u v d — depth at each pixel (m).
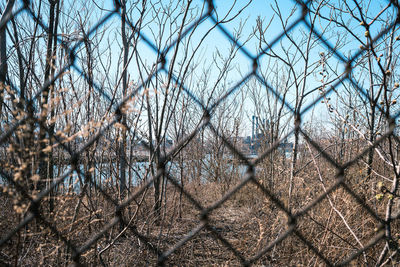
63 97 1.87
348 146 3.17
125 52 2.81
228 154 5.93
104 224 2.35
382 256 1.80
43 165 2.22
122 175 3.04
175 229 3.45
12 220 1.85
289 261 2.71
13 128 1.12
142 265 2.59
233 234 3.49
